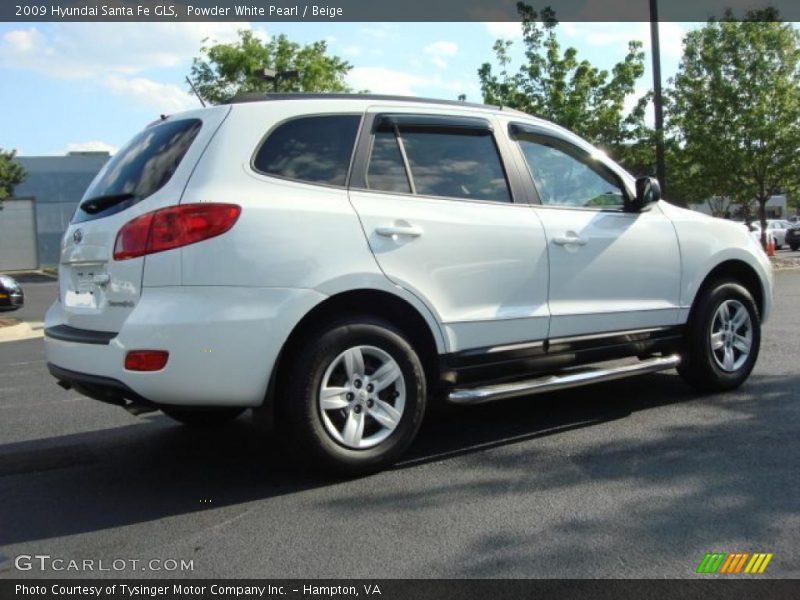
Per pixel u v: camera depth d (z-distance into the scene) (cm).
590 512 354
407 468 426
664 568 299
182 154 385
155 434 530
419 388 420
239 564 314
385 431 413
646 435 472
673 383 612
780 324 929
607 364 682
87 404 648
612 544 321
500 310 454
